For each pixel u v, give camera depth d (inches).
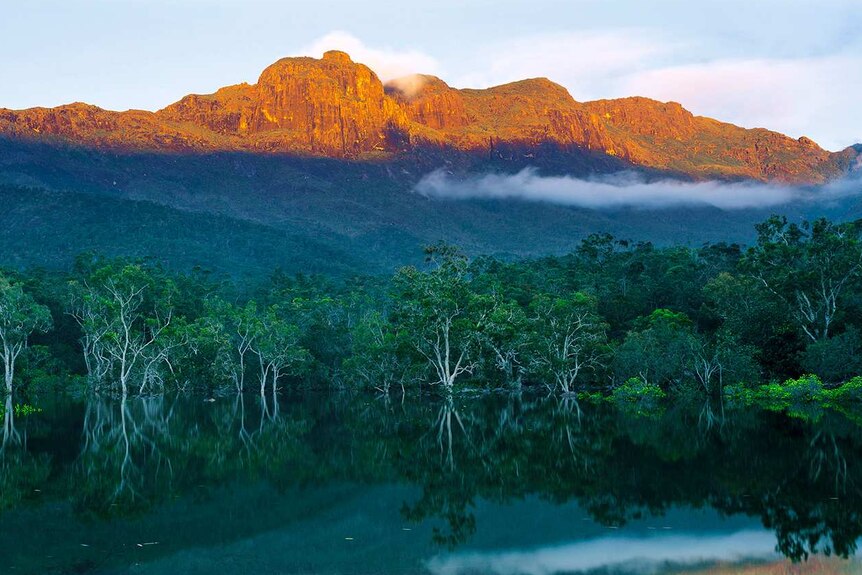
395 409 3417.8
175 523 1348.4
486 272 6899.6
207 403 3885.3
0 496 1560.0
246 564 1129.4
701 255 5625.0
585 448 2058.3
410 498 1524.4
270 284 7519.7
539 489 1571.1
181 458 2027.6
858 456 1806.1
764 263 3799.2
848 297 3560.5
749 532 1220.5
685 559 1104.2
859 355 3267.7
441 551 1176.2
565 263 7101.4
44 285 5162.4
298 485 1660.9
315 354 4968.0
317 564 1122.7
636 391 3344.0
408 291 4170.8
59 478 1749.5
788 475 1614.2
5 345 3779.5
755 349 3602.4
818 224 3644.2
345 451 2133.4
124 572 1096.8
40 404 3735.2
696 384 3565.5
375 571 1095.6
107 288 4372.5
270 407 3636.8
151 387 4439.0
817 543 1159.6
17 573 1090.7
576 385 4146.2
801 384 3127.5
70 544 1226.6
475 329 3846.0
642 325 4126.5
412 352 4055.1
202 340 4446.4
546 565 1102.4
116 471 1833.2
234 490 1614.2
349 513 1408.7
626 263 5807.1
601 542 1194.0
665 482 1588.3
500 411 3154.5
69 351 4881.9
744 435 2183.8
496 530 1278.3
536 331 3934.5
